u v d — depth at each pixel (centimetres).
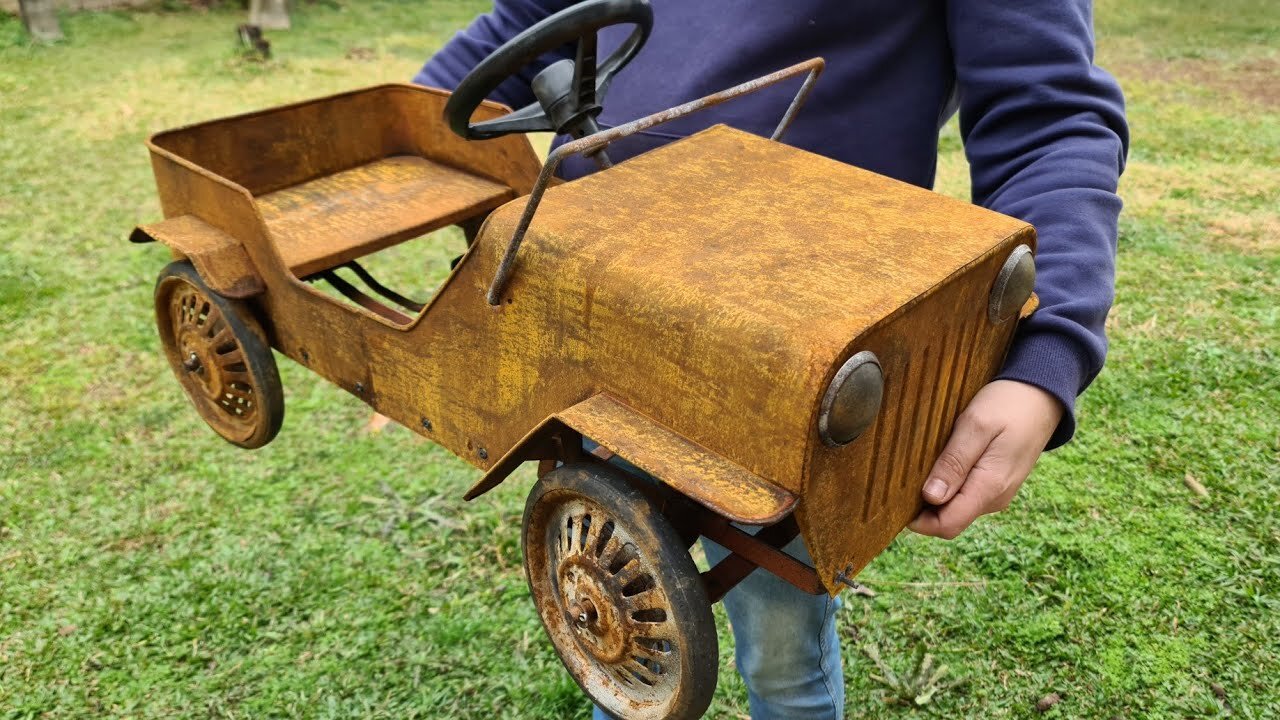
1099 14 886
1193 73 714
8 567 279
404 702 240
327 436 337
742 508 91
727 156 126
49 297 416
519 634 258
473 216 188
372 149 209
